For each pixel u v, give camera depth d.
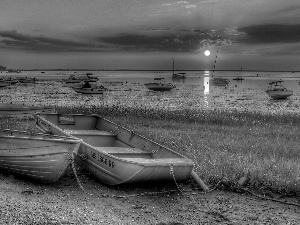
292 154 13.35
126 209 8.45
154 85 63.38
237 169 10.74
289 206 8.97
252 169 10.71
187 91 66.06
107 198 9.08
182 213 8.40
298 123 21.12
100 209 8.32
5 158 10.16
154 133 16.58
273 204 9.07
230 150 13.73
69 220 7.51
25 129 15.98
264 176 10.32
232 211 8.59
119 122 19.78
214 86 90.44
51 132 11.66
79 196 9.08
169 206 8.78
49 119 13.80
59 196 8.99
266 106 38.31
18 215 7.53
